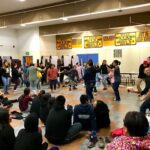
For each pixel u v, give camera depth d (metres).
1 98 7.04
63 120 4.07
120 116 5.94
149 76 5.04
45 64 13.90
